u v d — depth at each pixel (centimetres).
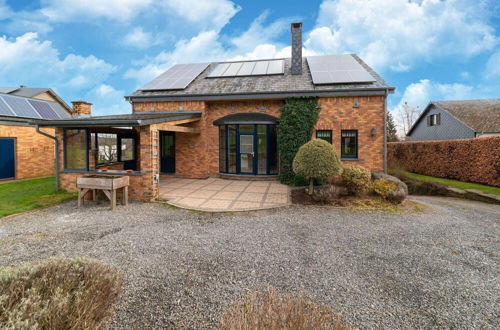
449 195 1111
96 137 1099
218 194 924
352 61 1391
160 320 275
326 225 610
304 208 755
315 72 1256
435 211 770
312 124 1134
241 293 327
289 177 1134
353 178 851
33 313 180
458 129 2130
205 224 608
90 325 198
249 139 1236
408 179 1390
